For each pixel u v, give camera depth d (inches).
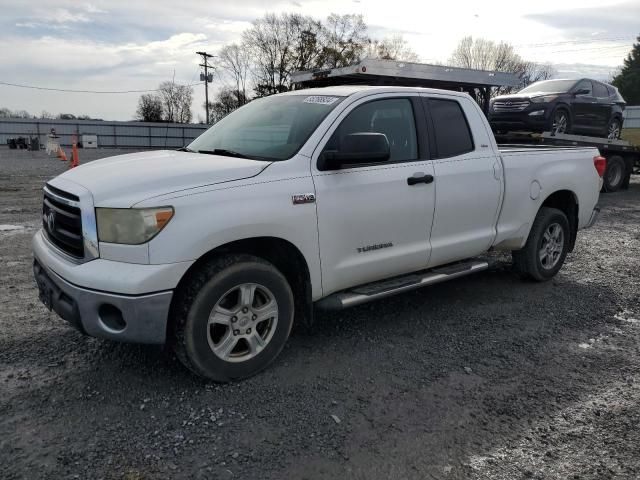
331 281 157.2
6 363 149.3
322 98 170.7
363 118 166.1
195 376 143.6
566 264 273.4
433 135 183.6
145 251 123.5
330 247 153.9
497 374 151.1
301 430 120.7
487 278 245.0
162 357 154.4
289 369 150.3
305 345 166.9
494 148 203.9
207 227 128.6
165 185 129.0
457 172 185.9
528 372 152.8
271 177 142.3
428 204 177.0
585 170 243.0
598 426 125.8
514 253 232.2
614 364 159.3
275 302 144.9
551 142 486.6
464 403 134.6
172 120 3307.1
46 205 149.6
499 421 127.1
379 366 153.7
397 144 174.4
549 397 138.8
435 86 411.2
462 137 194.1
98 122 2169.0
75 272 127.3
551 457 113.7
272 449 113.7
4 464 106.3
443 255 187.2
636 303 215.3
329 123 157.2
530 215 217.6
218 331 144.1
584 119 553.6
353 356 159.9
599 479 106.7
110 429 119.1
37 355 154.6
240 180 137.3
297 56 2377.0
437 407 132.4
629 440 120.4
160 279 123.7
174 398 132.7
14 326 175.6
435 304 208.2
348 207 155.8
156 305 124.4
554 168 226.8
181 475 104.7
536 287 232.7
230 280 134.6
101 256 127.1
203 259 137.0
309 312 155.7
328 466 108.8
